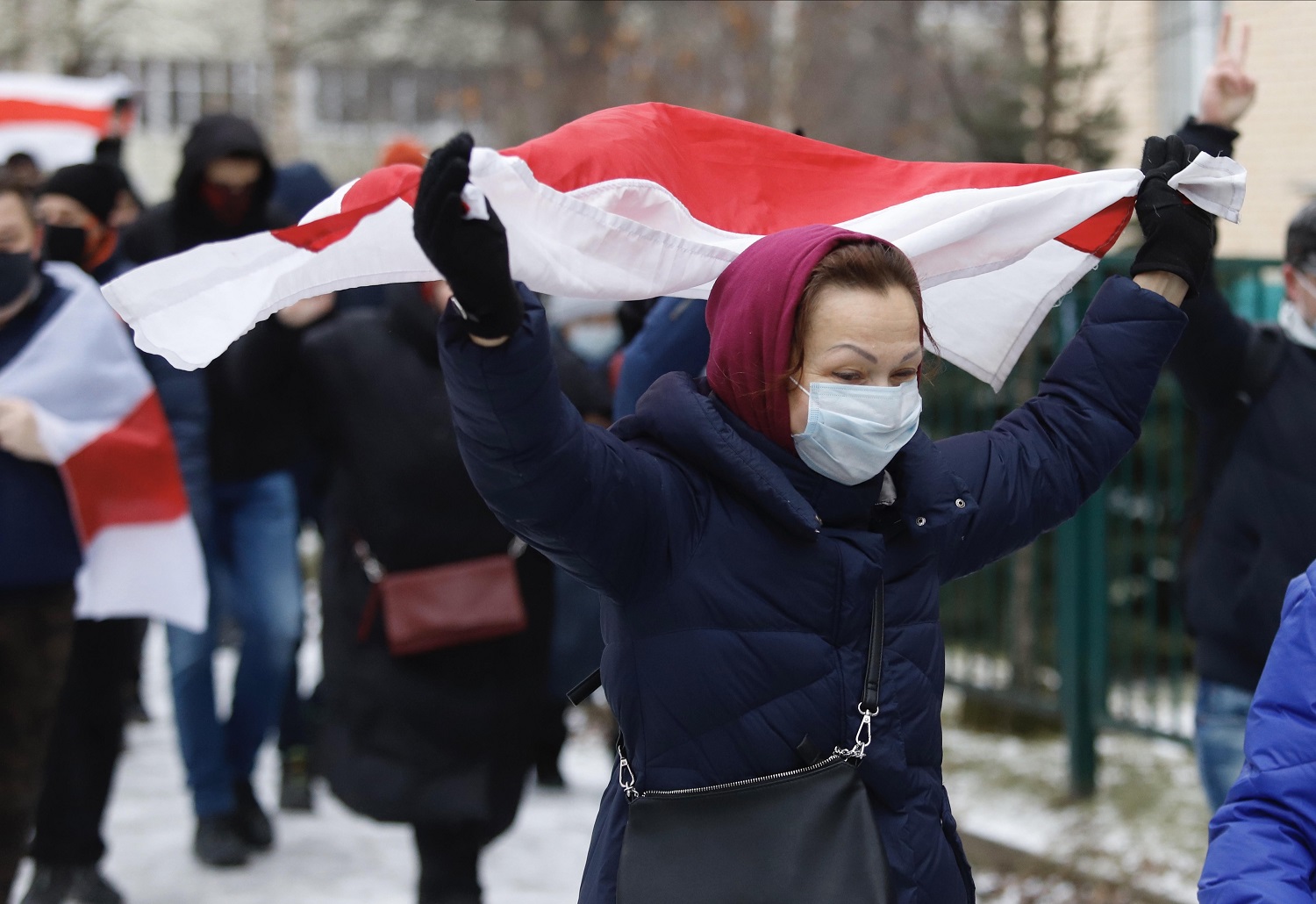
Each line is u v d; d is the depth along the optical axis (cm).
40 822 433
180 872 488
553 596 425
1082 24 839
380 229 207
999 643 617
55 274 428
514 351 183
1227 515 339
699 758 205
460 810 399
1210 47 819
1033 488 234
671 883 196
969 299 277
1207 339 335
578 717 699
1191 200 250
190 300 198
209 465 488
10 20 1703
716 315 213
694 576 205
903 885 204
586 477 194
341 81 2650
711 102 1083
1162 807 518
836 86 1159
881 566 209
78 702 433
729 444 205
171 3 2575
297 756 559
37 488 383
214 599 483
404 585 402
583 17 1463
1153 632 519
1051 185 250
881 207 258
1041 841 493
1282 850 198
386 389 412
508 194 210
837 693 205
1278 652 209
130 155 2781
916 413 206
